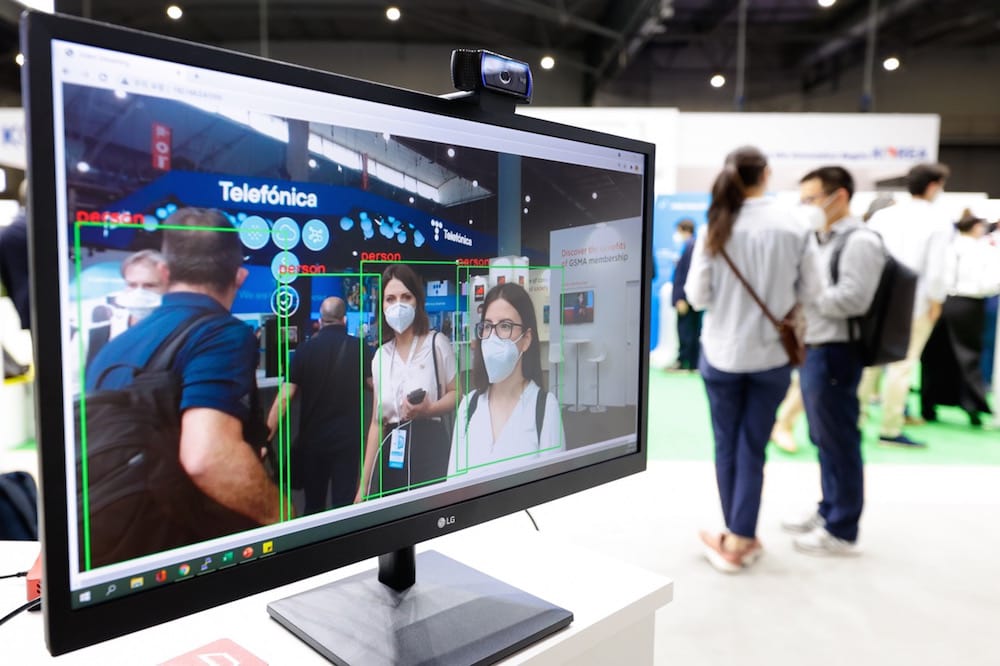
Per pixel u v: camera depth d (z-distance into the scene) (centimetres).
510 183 78
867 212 435
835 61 744
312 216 62
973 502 318
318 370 64
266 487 61
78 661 67
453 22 739
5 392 368
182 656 68
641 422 98
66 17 48
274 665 66
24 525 129
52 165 48
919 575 243
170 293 55
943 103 738
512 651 68
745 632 205
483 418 79
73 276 50
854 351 246
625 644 84
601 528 283
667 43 752
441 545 98
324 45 735
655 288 648
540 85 760
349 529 68
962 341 475
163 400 55
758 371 230
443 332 74
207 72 55
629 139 91
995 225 469
